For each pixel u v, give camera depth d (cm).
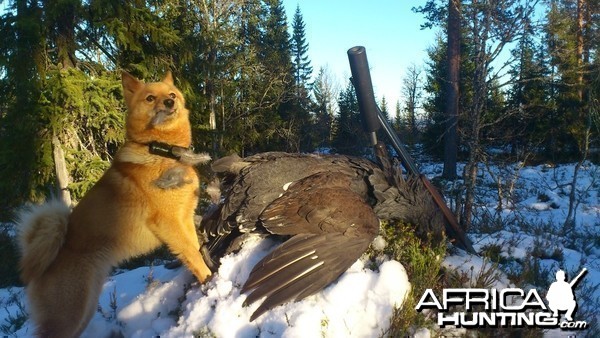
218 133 422
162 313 107
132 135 111
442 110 730
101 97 300
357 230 93
